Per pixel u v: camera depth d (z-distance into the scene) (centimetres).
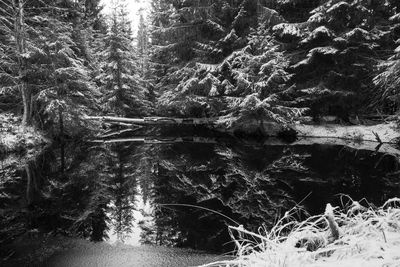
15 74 1655
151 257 509
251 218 668
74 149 1547
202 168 1151
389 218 293
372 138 1516
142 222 674
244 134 1823
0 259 514
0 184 987
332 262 246
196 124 2077
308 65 1736
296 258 246
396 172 991
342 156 1226
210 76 1717
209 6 1845
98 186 970
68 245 563
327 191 826
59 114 1653
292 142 1578
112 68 2306
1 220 703
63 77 1647
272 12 1758
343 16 1599
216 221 662
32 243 579
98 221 688
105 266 484
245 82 1602
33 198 859
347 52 1608
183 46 1975
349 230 290
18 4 1670
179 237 589
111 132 2112
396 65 1180
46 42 1553
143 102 2556
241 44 1834
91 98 1872
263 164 1160
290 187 876
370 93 1655
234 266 304
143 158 1353
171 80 2019
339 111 1777
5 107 1731
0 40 1741
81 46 2094
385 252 238
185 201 808
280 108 1645
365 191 812
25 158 1316
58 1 1878
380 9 1650
